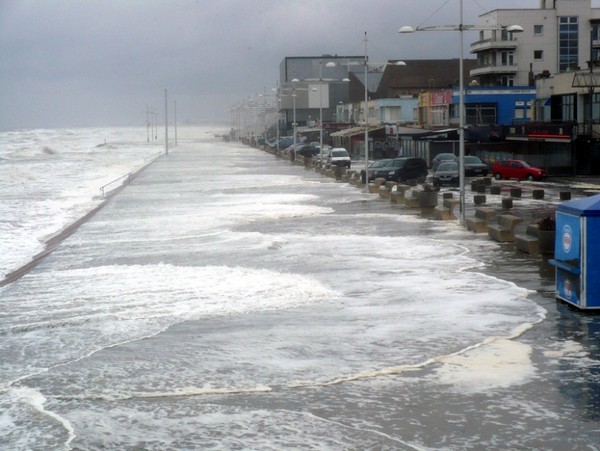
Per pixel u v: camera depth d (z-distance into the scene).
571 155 53.66
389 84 111.06
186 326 15.97
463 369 12.58
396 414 10.80
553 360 12.84
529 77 79.50
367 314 16.44
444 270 21.17
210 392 11.94
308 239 28.08
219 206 41.03
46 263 24.98
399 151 76.12
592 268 15.75
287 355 13.68
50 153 151.12
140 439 10.24
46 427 10.77
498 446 9.63
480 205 37.56
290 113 139.00
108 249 27.53
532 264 21.64
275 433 10.30
